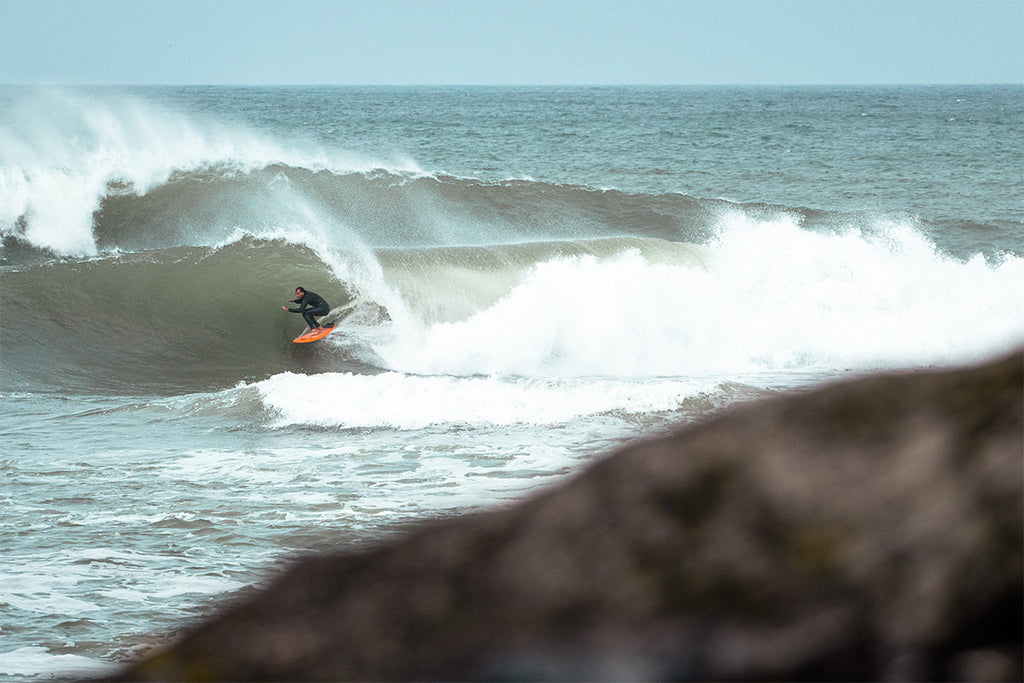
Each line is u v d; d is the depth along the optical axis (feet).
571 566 7.59
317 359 282.15
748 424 8.26
